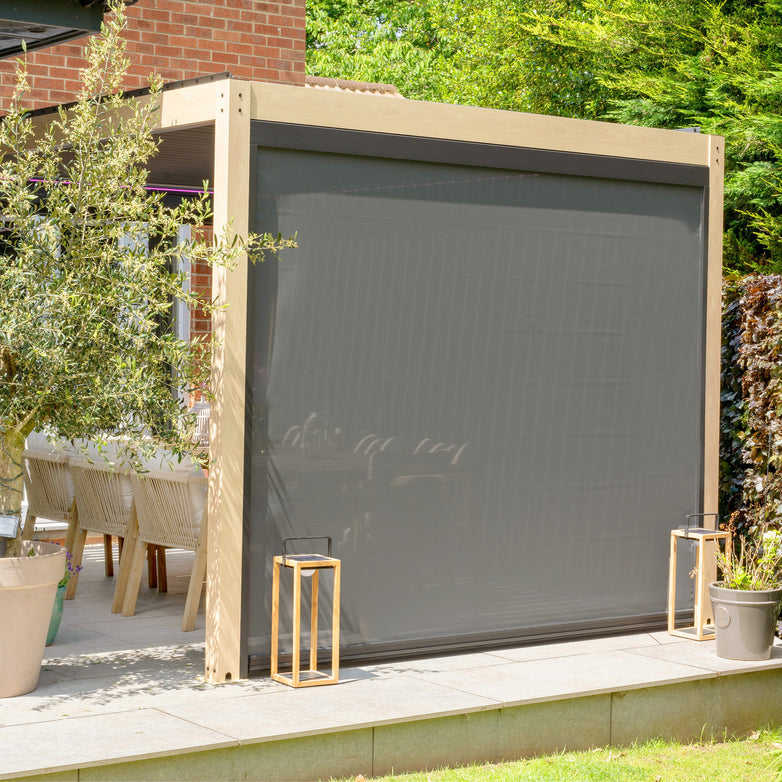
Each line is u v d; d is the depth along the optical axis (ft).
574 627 21.31
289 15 34.71
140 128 17.60
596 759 17.43
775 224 45.50
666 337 22.43
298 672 17.52
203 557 21.44
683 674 18.86
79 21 20.07
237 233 17.61
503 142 20.31
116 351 16.92
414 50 92.94
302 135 18.29
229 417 17.72
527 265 20.79
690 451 22.75
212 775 14.85
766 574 20.66
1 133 16.76
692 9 51.96
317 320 18.70
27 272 16.40
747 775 17.24
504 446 20.61
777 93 45.32
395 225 19.39
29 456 25.75
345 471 19.03
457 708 16.60
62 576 17.20
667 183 22.30
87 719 15.66
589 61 67.46
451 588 20.08
